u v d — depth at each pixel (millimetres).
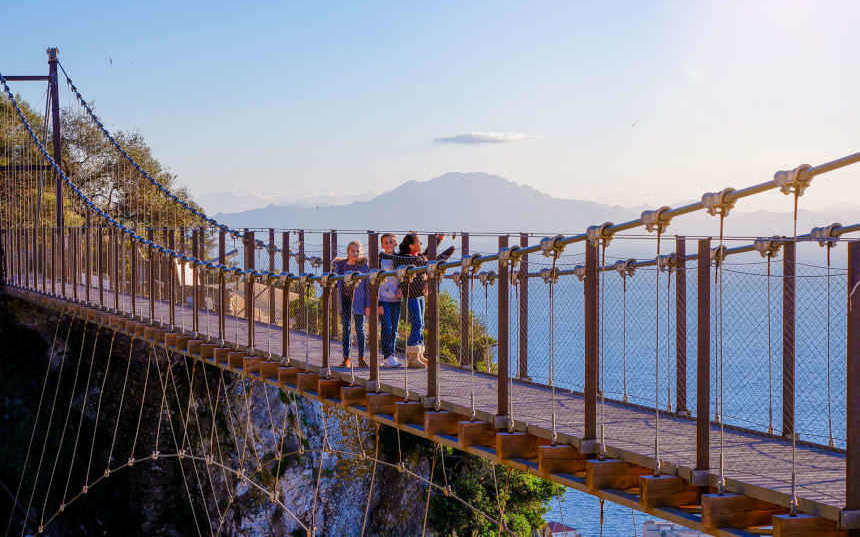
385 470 21922
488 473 22062
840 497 4254
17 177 33625
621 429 6086
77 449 20875
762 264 6016
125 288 20812
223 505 19391
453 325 10453
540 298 8688
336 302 12102
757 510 4625
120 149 22688
